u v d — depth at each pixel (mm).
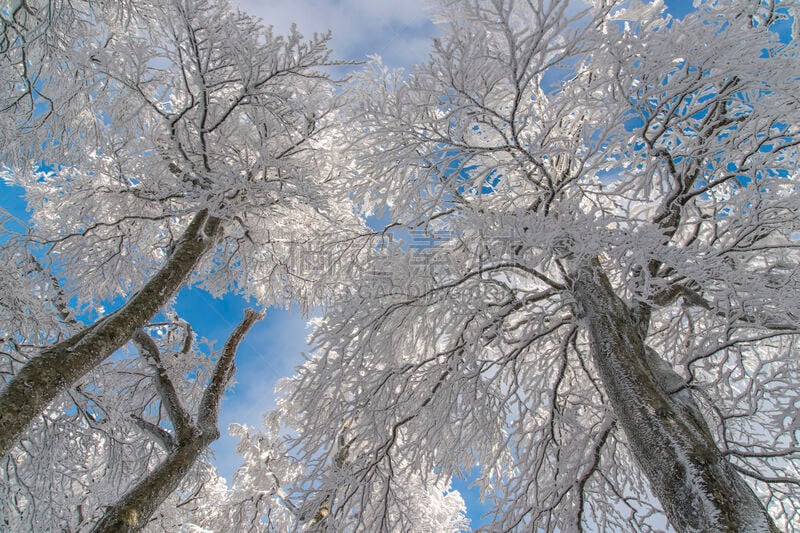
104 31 6547
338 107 5523
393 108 3711
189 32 4641
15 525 5555
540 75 4340
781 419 3936
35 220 7344
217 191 5023
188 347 8359
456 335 4945
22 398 3742
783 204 3834
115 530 4664
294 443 4602
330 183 6156
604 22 4207
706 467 2887
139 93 5055
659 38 3023
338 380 4562
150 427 6516
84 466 6430
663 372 3812
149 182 5727
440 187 4078
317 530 4688
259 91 5012
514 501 4922
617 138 3566
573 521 4680
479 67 3104
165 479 5523
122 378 7551
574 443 4977
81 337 4664
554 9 2719
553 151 3645
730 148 3918
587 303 4129
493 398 5031
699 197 5414
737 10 3189
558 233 3123
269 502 8719
